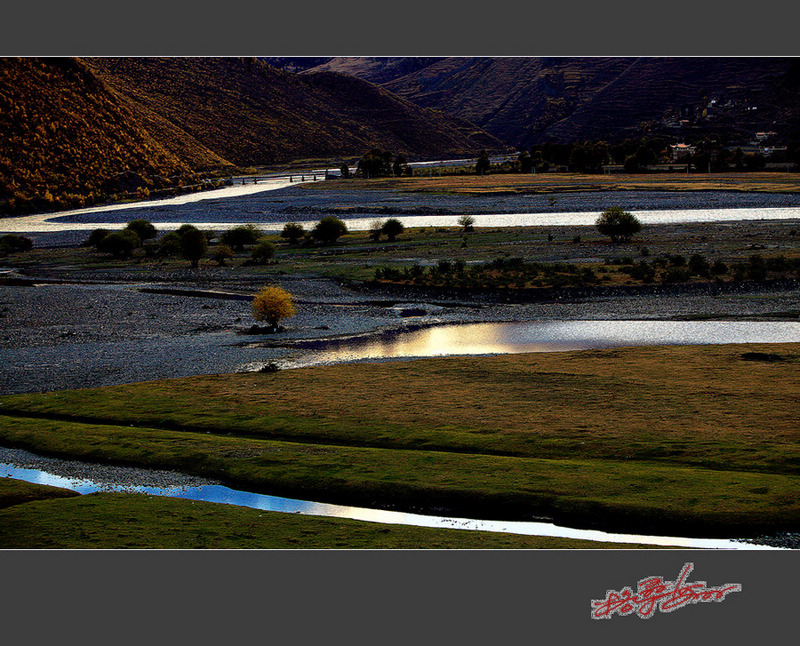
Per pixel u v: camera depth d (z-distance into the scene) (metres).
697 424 44.62
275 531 34.44
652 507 34.78
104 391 57.78
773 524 33.16
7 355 69.25
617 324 75.88
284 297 76.88
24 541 33.69
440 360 62.81
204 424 49.91
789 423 43.84
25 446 47.72
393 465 41.12
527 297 88.94
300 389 55.94
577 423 46.00
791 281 88.50
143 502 38.12
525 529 34.88
